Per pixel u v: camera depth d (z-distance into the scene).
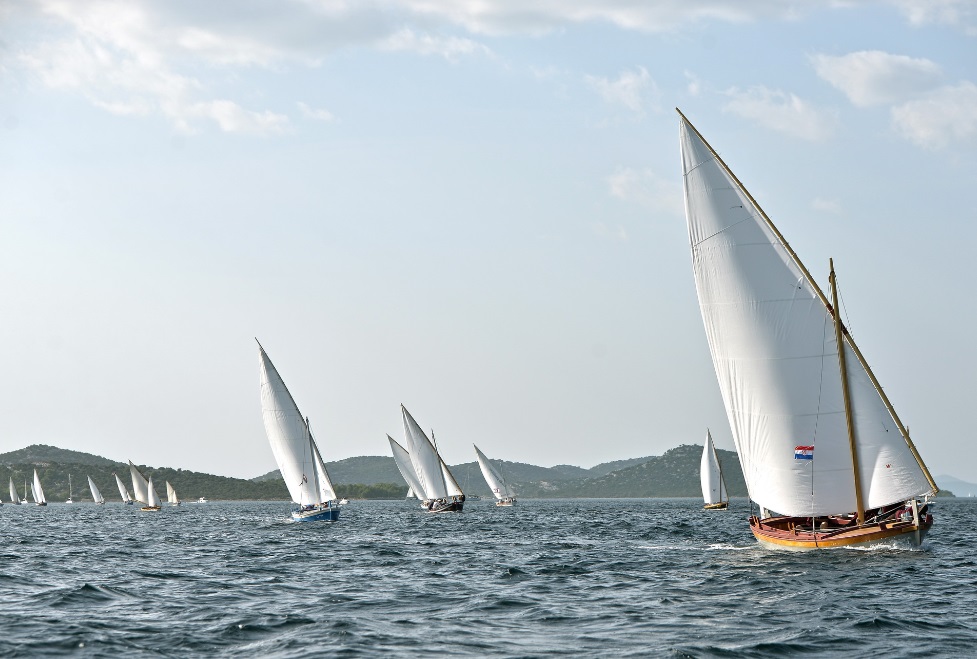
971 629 32.78
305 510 111.19
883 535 50.78
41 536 93.88
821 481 49.97
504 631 33.31
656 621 34.91
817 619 34.62
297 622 34.69
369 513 170.00
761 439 51.12
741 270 50.16
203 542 80.06
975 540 73.69
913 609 36.44
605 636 32.31
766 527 57.06
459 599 40.78
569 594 42.16
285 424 108.56
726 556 58.03
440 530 100.06
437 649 30.31
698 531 93.75
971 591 40.56
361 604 39.31
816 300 49.34
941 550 60.88
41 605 38.59
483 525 112.81
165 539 85.69
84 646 30.61
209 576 49.91
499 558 60.59
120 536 92.38
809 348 49.66
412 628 33.81
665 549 66.94
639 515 156.25
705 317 52.31
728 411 52.72
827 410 49.62
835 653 29.56
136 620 35.03
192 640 31.62
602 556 61.25
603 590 43.38
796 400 49.94
